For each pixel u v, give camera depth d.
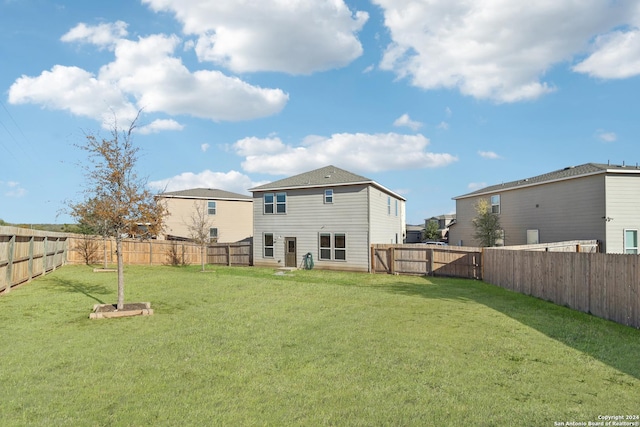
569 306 10.13
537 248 18.06
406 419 3.85
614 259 8.42
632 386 4.72
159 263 25.86
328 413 3.98
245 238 35.19
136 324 8.05
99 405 4.17
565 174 22.94
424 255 19.62
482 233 27.86
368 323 8.20
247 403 4.23
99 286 13.76
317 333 7.32
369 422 3.79
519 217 26.31
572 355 5.96
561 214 22.94
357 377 5.01
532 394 4.46
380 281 17.19
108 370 5.25
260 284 14.97
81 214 9.71
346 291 13.27
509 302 11.05
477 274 17.84
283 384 4.78
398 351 6.14
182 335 7.16
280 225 23.92
